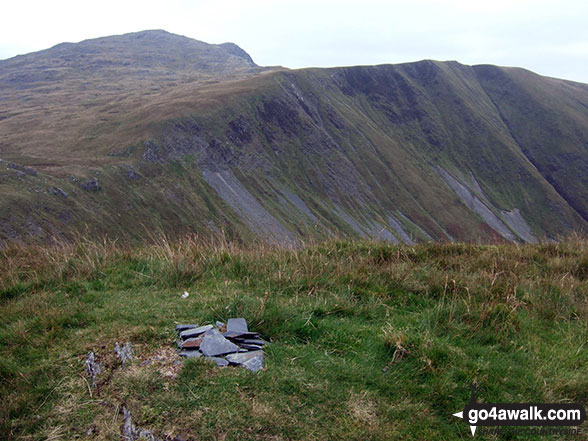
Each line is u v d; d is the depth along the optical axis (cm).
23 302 500
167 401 313
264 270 598
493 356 392
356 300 515
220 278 584
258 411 305
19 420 312
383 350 397
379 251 711
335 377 352
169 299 504
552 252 759
